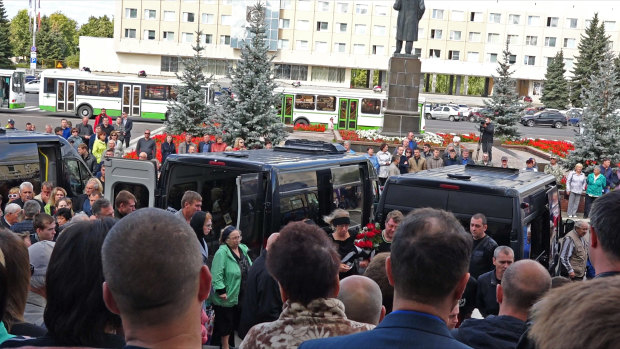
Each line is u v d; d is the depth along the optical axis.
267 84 31.86
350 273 8.28
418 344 2.39
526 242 10.21
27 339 2.86
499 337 4.18
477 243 9.13
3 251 3.42
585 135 31.08
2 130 14.19
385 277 5.11
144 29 97.88
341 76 100.50
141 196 11.09
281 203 10.31
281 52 98.62
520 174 12.53
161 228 2.13
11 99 53.47
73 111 50.44
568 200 25.58
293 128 42.72
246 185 9.98
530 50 102.44
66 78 50.09
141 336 2.10
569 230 12.44
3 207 13.49
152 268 2.05
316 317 3.59
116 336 2.82
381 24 98.31
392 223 9.02
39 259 5.33
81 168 15.38
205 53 97.56
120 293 2.08
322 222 11.60
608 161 24.52
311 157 12.07
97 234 2.82
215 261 8.30
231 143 31.39
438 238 2.57
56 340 2.79
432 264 2.52
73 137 23.81
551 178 12.65
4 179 13.47
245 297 6.52
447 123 69.31
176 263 2.09
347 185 12.65
